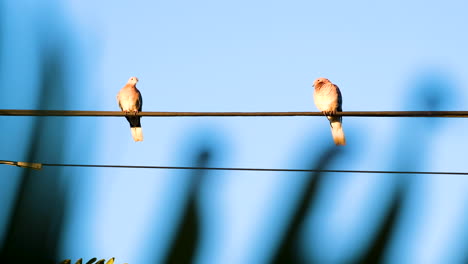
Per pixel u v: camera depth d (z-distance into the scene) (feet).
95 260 24.16
